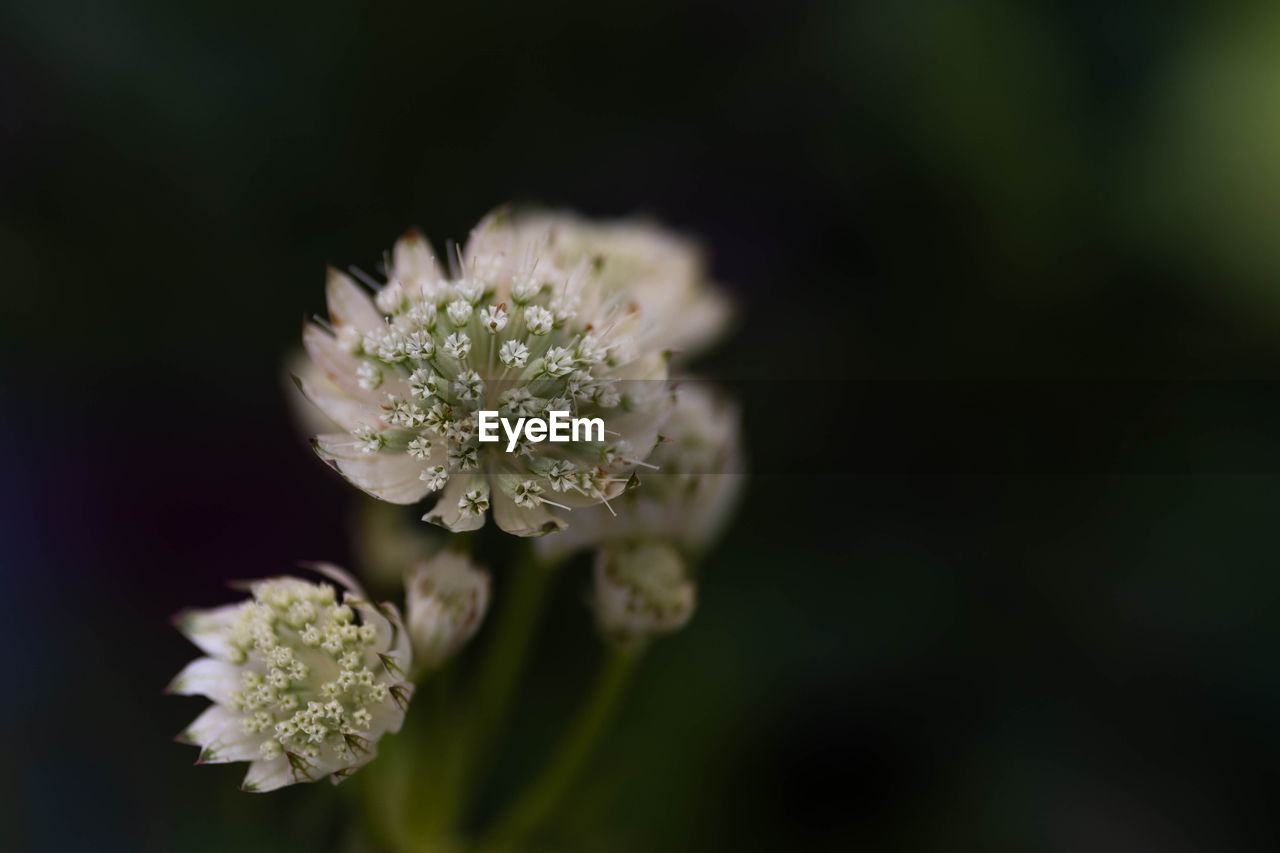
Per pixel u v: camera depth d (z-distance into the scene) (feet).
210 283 1.12
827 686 1.07
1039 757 1.07
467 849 0.98
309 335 0.88
